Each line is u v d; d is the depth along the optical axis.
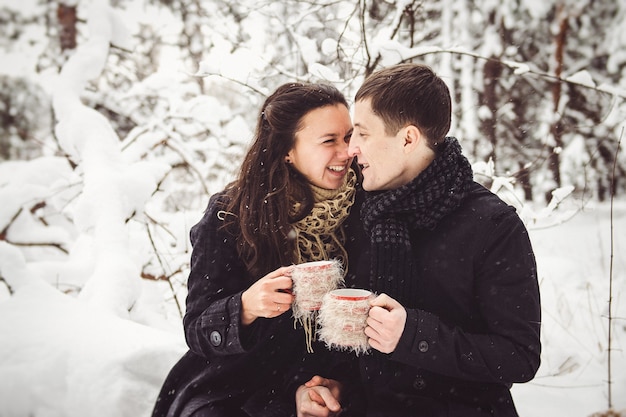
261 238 2.12
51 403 2.37
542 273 5.59
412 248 1.93
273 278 1.87
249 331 1.98
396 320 1.70
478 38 7.84
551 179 8.20
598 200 10.21
